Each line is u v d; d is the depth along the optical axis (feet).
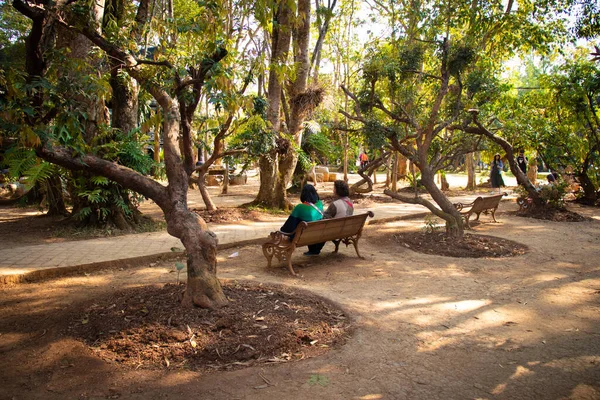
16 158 17.65
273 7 17.90
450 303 17.16
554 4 46.09
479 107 30.81
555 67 53.31
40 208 38.14
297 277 20.62
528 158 60.85
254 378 11.19
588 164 50.14
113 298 16.44
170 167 15.31
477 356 12.61
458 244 27.22
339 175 97.09
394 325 14.84
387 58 28.43
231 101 15.48
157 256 23.71
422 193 60.13
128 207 32.22
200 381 11.02
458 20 42.88
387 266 22.86
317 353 12.64
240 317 14.01
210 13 16.01
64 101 13.93
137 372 11.46
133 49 17.20
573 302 17.34
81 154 14.44
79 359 12.11
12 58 34.96
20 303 16.94
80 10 15.24
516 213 42.42
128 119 32.91
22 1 13.82
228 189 67.41
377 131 27.35
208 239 14.87
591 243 29.17
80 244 26.43
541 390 10.77
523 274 21.52
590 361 12.28
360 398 10.34
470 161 66.03
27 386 10.84
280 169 42.96
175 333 13.03
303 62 40.78
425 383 11.07
